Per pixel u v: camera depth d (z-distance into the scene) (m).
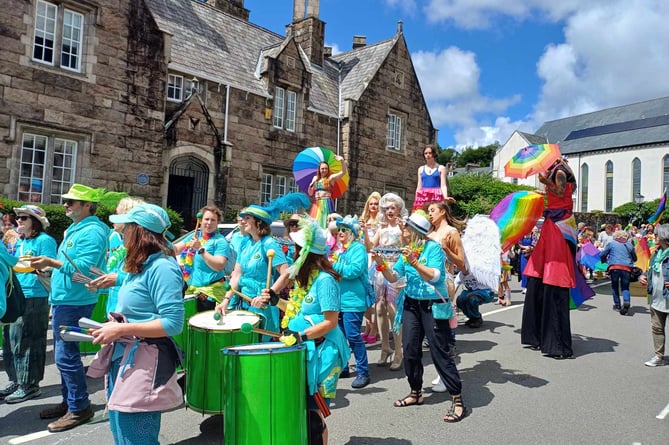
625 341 8.10
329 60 24.28
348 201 20.70
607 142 68.69
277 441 3.11
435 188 7.91
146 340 2.95
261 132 17.89
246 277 5.11
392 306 6.33
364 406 5.04
